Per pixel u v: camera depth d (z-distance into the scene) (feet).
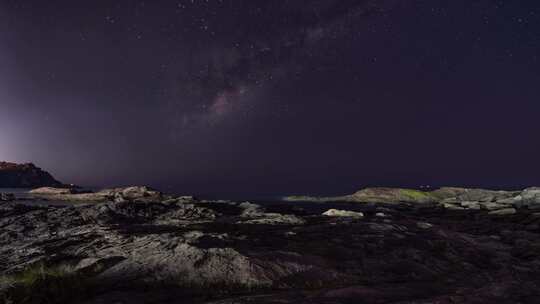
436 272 31.09
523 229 63.26
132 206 75.10
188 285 24.53
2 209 75.66
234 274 26.03
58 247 40.86
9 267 33.58
